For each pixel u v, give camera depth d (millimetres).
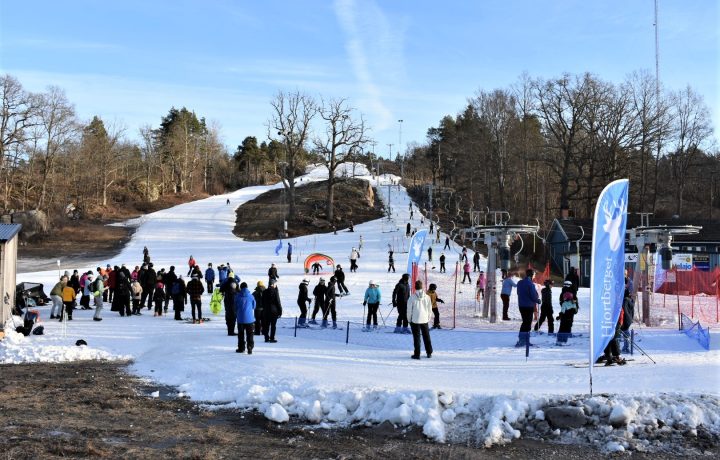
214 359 14492
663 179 84312
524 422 9336
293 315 25328
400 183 109125
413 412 9633
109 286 28969
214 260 52688
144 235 71625
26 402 11211
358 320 23891
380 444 8953
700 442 8570
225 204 98438
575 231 51781
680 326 19953
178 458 8227
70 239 68312
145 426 9797
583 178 68250
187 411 10781
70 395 11875
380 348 16562
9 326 19500
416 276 24047
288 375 12234
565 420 9125
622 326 14391
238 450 8664
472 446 8844
